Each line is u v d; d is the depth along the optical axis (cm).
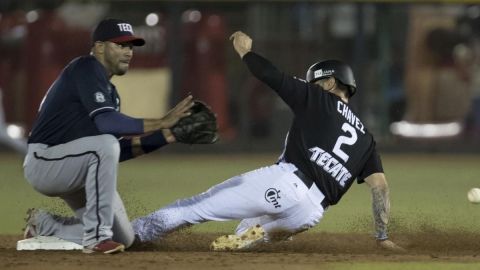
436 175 4847
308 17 6188
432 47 6234
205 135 1995
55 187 1997
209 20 6181
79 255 1941
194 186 4128
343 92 2167
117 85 5978
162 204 3416
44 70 6081
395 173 4966
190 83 6138
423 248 2259
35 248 2102
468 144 6219
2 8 6128
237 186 2070
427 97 6231
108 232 1967
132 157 2136
